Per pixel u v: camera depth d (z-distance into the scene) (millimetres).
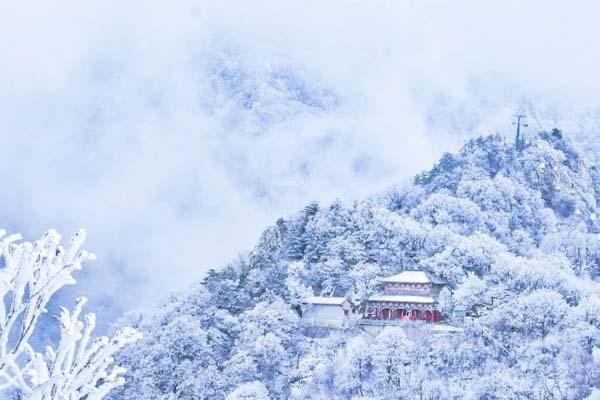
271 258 120375
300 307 109562
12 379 10445
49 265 10648
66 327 10734
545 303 100062
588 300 102938
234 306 110562
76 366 10812
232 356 102750
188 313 108062
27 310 10547
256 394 94562
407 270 115812
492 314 100938
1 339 10344
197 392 97750
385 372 93812
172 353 101250
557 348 95125
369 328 105688
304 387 96062
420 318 107500
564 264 118438
